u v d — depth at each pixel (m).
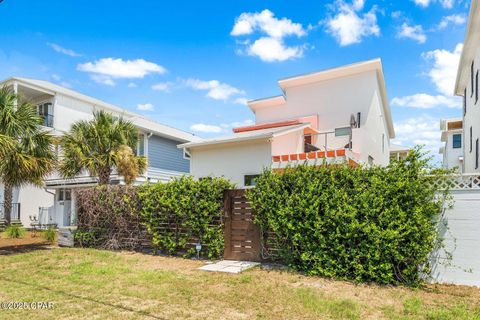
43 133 11.66
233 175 13.79
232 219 8.84
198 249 8.90
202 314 4.85
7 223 12.84
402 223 6.43
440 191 6.64
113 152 13.95
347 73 16.27
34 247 11.21
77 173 14.53
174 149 22.44
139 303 5.32
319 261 7.14
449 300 5.54
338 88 16.50
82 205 11.63
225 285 6.38
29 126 11.16
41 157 11.32
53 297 5.60
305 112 17.31
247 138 13.04
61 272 7.44
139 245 10.38
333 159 10.35
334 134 16.06
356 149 15.29
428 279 6.66
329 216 7.02
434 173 6.57
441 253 6.60
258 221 8.14
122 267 7.93
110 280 6.71
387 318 4.73
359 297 5.72
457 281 6.45
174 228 9.49
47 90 19.89
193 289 6.08
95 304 5.25
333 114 16.44
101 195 11.13
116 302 5.36
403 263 6.58
